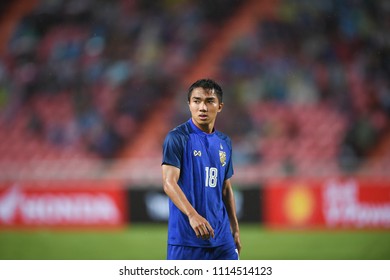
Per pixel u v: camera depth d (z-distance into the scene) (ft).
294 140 173.06
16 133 188.85
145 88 190.90
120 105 187.73
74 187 120.06
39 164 178.40
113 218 117.70
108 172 150.92
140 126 183.73
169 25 205.77
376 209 110.73
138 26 207.31
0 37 215.51
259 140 173.37
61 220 120.16
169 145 46.16
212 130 49.37
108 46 204.54
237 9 204.85
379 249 102.58
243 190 113.39
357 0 199.31
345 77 184.96
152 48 200.85
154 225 116.06
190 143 47.11
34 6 220.23
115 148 179.52
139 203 116.78
